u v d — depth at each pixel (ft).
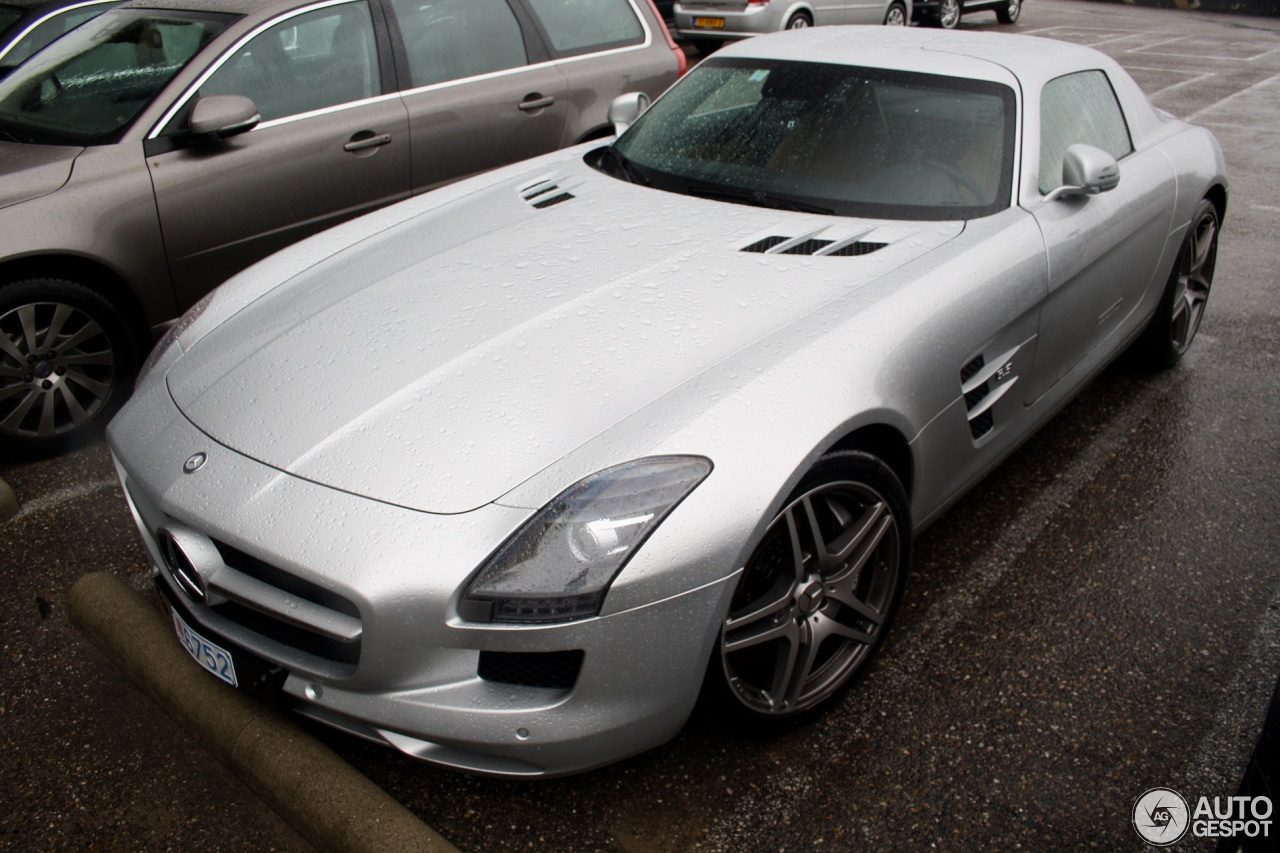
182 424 7.67
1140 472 11.77
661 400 7.07
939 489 8.87
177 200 12.60
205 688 7.79
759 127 10.76
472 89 15.51
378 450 6.89
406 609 6.24
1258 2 67.67
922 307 8.23
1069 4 72.02
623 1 17.89
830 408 7.19
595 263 8.87
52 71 13.69
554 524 6.37
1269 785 5.04
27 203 11.57
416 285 8.83
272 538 6.50
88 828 7.21
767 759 7.76
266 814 7.32
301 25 13.94
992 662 8.79
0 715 8.22
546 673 6.54
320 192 14.01
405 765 7.72
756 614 7.13
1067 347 10.59
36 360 11.81
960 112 10.32
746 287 8.36
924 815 7.29
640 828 7.18
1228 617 9.36
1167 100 35.14
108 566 10.14
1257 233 20.44
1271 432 12.69
